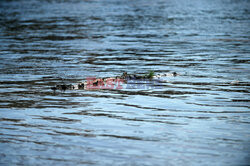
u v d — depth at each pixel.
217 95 45.78
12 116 38.00
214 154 29.14
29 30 114.62
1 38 99.06
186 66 63.81
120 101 43.31
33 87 50.03
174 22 132.88
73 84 51.38
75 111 39.66
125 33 108.31
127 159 28.39
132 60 69.75
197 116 37.94
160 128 34.59
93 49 82.31
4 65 65.25
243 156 28.78
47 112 39.28
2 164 27.80
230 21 133.00
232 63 65.94
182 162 27.88
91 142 31.44
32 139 32.12
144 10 175.38
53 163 27.88
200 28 117.12
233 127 34.75
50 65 65.19
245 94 46.09
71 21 136.50
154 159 28.36
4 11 175.00
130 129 34.34
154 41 93.56
